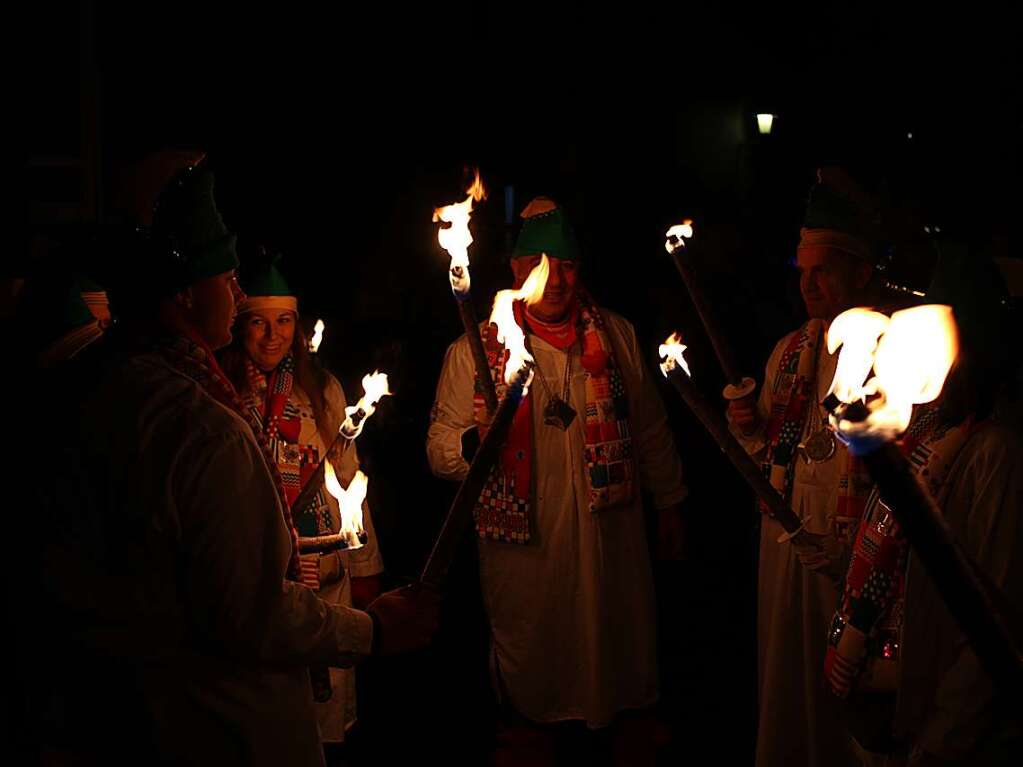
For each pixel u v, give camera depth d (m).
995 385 2.23
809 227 3.31
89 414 1.97
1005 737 2.12
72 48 5.40
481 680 4.75
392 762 4.11
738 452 2.82
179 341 2.06
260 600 2.00
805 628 3.35
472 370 3.94
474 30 8.48
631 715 3.96
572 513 3.84
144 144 7.31
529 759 3.90
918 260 3.15
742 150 8.95
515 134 8.65
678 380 2.86
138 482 1.93
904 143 7.79
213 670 2.01
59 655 1.98
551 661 3.88
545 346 3.88
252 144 7.84
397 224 7.94
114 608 1.94
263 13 7.71
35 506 1.96
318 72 7.96
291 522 2.22
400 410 5.78
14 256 4.90
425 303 6.39
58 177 5.36
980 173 5.89
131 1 7.21
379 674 4.82
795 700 3.41
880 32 8.41
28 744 2.03
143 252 2.04
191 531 1.95
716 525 5.87
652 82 8.98
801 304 6.11
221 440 1.97
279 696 2.07
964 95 7.61
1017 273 2.63
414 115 8.34
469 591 5.54
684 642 5.09
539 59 8.68
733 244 5.85
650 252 7.16
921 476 2.26
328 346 5.88
